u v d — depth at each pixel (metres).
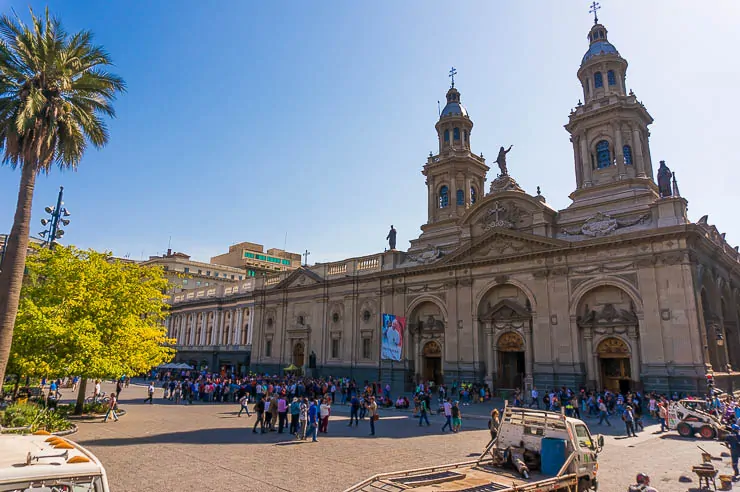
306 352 59.28
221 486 13.93
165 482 14.24
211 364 74.00
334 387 41.06
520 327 42.66
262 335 65.88
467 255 47.00
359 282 55.62
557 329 40.00
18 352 24.45
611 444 22.84
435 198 58.00
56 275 26.77
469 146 59.41
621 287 37.41
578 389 37.88
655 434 25.83
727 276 44.56
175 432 23.59
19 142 23.25
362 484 10.82
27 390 34.91
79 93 26.28
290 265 125.44
